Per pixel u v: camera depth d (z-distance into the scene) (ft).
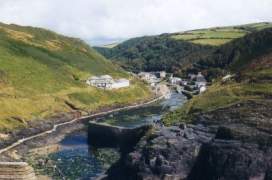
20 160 514.27
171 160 404.98
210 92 597.52
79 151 566.77
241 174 380.99
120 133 577.02
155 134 439.63
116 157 534.37
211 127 454.40
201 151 412.57
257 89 539.70
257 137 399.85
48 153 555.28
